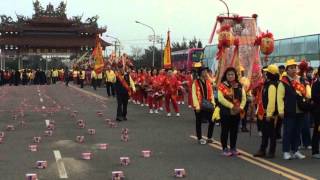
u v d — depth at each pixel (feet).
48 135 51.85
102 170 33.78
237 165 35.45
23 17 319.06
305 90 38.27
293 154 38.24
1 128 58.08
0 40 315.99
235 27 64.39
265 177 31.35
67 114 76.64
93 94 134.51
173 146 44.52
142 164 35.91
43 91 151.53
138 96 97.45
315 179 30.58
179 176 31.40
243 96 38.45
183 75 98.22
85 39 322.96
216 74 60.18
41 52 321.93
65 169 34.12
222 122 39.14
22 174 32.48
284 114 37.14
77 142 46.91
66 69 226.17
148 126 60.49
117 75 66.39
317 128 37.91
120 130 56.54
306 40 115.24
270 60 124.26
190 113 78.43
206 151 41.73
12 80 216.95
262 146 38.63
